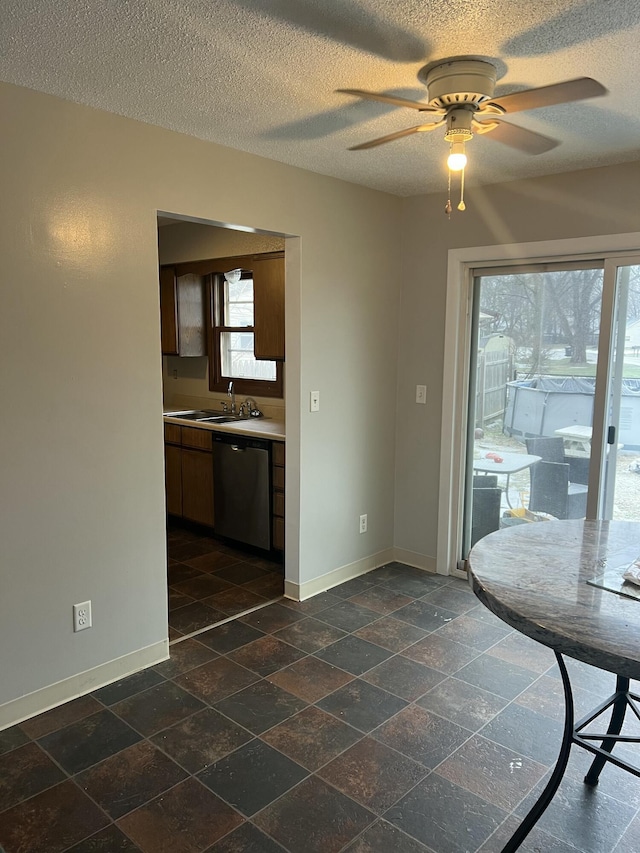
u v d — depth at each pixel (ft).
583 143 9.06
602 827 6.39
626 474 10.97
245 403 16.47
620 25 5.66
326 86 7.15
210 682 8.96
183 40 6.03
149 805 6.59
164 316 17.29
